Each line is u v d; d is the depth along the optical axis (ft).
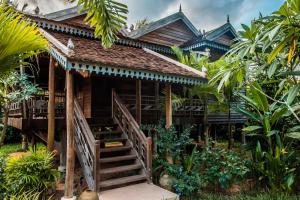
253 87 20.58
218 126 46.73
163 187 19.44
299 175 20.11
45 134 22.84
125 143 23.61
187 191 18.28
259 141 22.84
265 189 20.29
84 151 19.72
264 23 13.38
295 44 12.23
